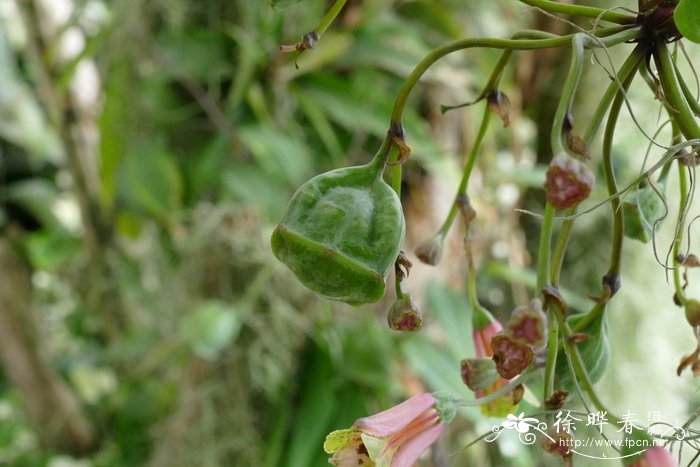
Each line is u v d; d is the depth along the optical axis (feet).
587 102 2.26
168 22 2.12
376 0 2.09
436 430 1.00
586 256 2.29
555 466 2.23
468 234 1.13
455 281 2.24
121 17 2.09
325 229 0.95
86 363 3.45
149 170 2.12
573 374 0.96
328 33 2.08
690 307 1.07
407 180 2.17
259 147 1.99
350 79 2.18
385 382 2.03
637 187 1.11
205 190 2.16
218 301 2.14
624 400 2.30
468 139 2.26
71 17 2.24
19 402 3.30
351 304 0.98
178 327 2.21
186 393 2.19
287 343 2.12
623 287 2.28
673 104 0.98
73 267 3.37
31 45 2.57
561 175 0.87
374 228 0.96
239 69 2.08
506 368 0.91
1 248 3.17
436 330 2.19
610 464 1.98
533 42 0.95
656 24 0.97
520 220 2.38
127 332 2.85
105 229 2.74
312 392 2.10
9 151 3.54
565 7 0.99
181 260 2.24
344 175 0.97
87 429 3.21
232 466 2.15
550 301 0.94
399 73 2.15
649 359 2.29
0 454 3.29
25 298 3.17
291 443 2.12
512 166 2.35
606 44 0.97
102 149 2.19
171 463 2.20
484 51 2.23
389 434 0.98
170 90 2.13
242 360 2.14
